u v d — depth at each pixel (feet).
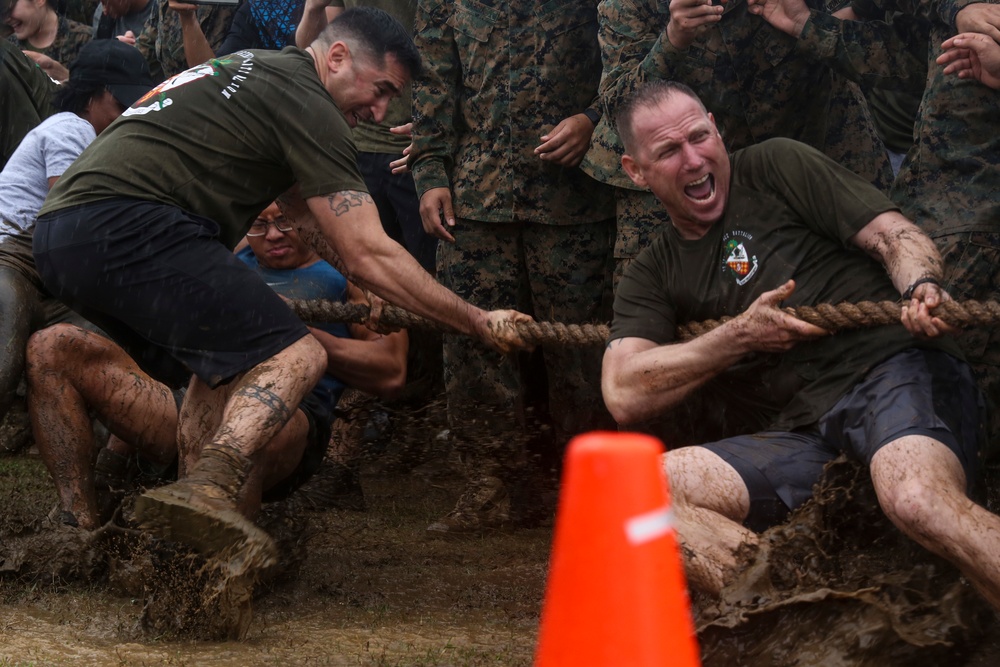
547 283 22.24
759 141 19.70
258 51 16.66
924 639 11.64
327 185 16.03
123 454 19.40
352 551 19.98
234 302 15.37
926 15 18.01
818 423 14.37
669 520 5.36
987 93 17.21
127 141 15.96
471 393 22.62
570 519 5.35
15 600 15.93
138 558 16.10
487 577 18.29
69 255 15.65
